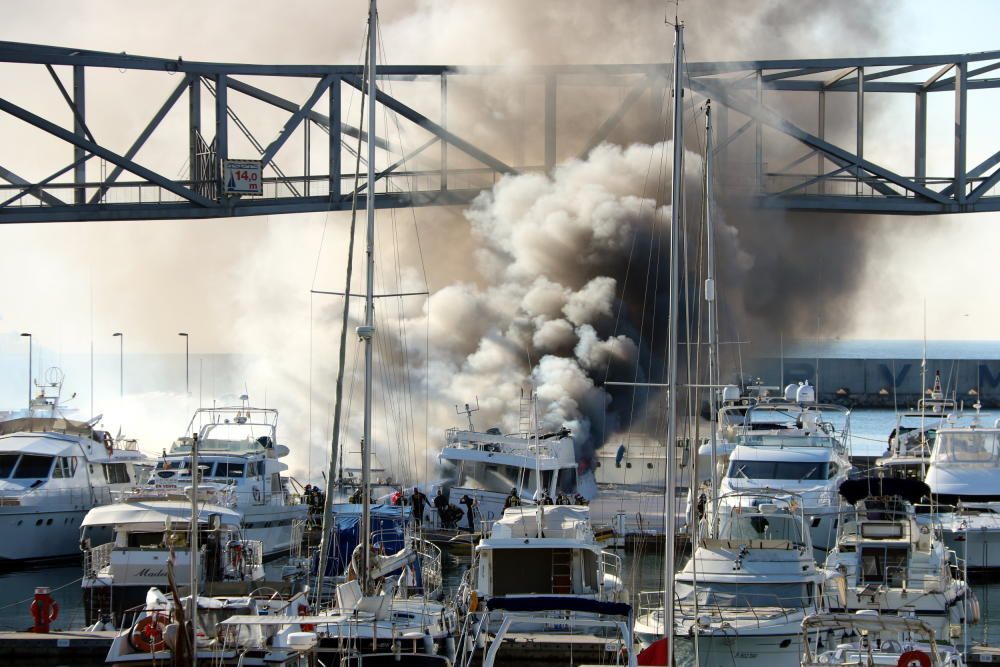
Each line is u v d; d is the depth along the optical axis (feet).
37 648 356.79
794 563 367.66
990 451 535.19
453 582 480.23
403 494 513.45
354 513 497.46
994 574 479.82
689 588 363.76
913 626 272.92
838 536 430.20
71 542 533.96
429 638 311.88
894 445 615.16
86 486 547.08
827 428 584.81
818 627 319.88
